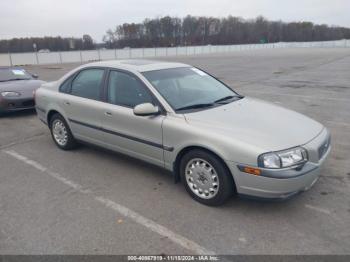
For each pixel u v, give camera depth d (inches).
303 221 125.9
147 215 133.5
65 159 198.4
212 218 129.8
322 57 1320.1
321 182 157.4
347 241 113.5
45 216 133.7
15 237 119.9
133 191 154.6
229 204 139.6
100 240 117.3
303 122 146.9
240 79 614.2
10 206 142.5
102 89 178.7
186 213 134.3
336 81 547.5
